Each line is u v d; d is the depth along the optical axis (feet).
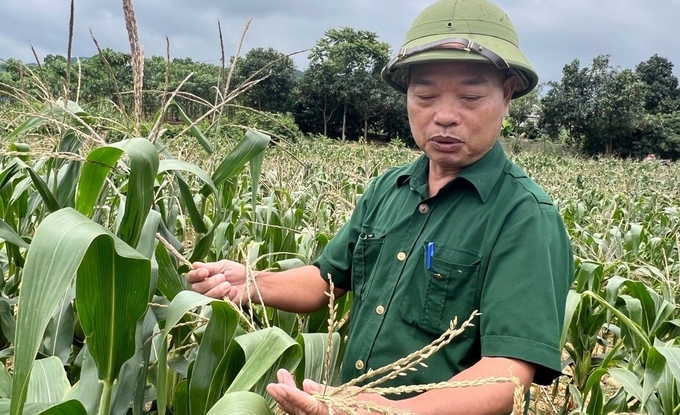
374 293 6.13
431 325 5.57
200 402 5.31
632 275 15.25
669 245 20.92
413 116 5.84
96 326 4.77
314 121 188.75
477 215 5.60
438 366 5.55
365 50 181.98
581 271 12.30
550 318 5.04
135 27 6.97
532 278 5.12
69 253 3.80
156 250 6.72
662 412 8.64
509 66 5.50
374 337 5.93
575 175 63.10
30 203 9.71
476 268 5.45
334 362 6.09
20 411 3.73
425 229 5.90
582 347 12.57
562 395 13.97
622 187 48.42
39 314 3.68
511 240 5.31
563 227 5.67
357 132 197.36
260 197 20.79
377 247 6.38
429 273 5.64
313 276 7.23
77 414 4.35
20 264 8.97
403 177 6.60
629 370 9.97
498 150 5.94
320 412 4.19
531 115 187.93
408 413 3.84
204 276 6.62
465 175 5.67
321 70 179.01
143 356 6.10
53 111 7.75
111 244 4.35
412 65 5.72
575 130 177.06
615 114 168.25
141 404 6.15
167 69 7.45
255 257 10.36
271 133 9.04
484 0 5.80
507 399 4.80
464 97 5.53
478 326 5.49
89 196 5.76
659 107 211.00
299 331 9.40
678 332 11.57
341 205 15.49
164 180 9.79
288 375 4.52
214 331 5.27
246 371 4.62
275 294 6.93
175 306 5.10
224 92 8.16
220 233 11.84
